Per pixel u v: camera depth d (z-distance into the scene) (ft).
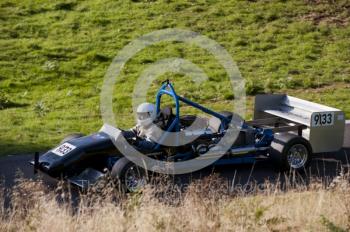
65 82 278.26
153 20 347.36
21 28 335.67
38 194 120.78
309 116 175.83
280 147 159.43
